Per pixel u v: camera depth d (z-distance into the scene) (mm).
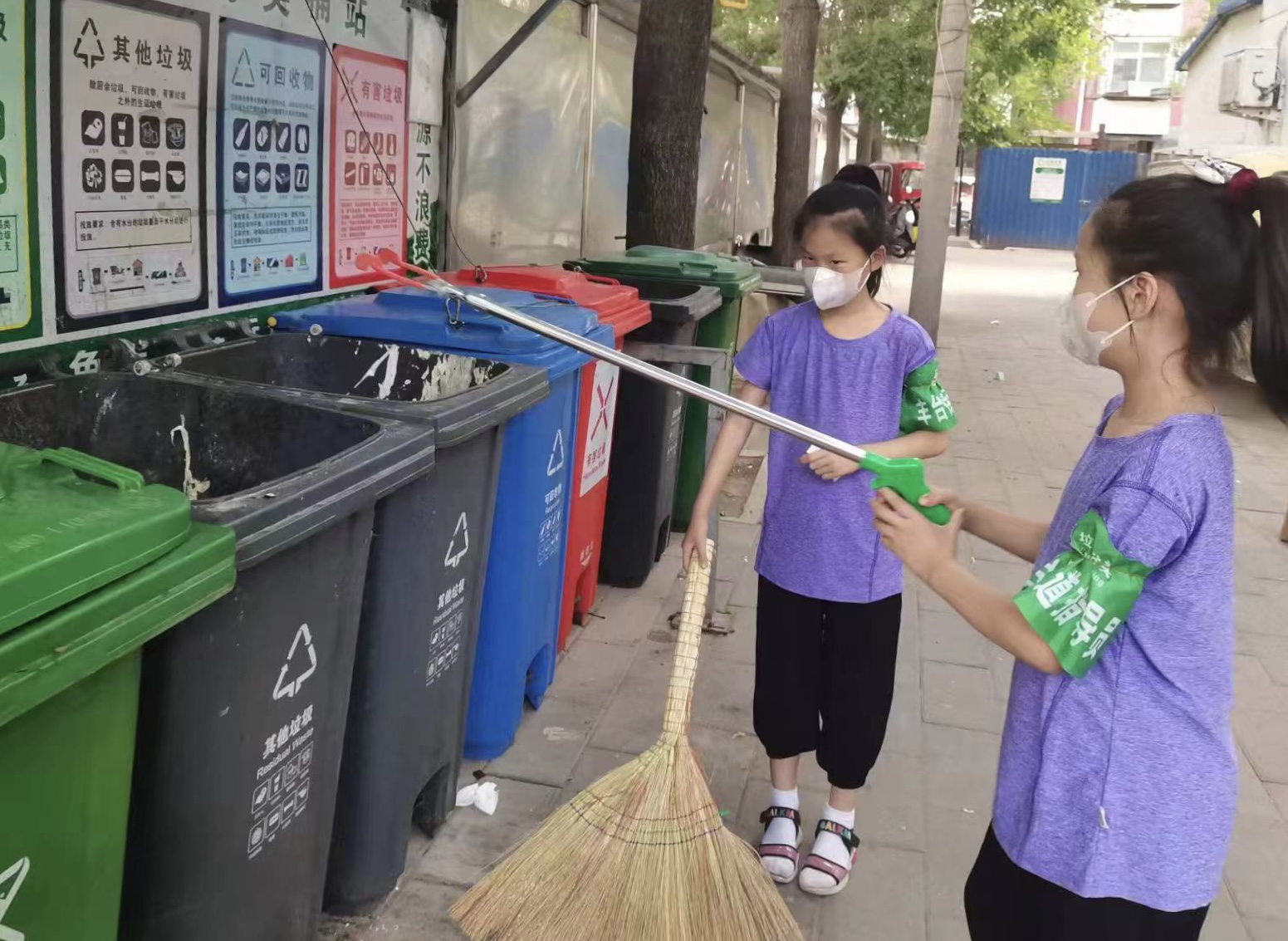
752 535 5590
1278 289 1447
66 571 1355
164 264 3150
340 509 1942
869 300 2666
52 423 2383
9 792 1423
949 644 4461
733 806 3270
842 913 2842
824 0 17578
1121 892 1576
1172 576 1531
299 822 2139
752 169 14742
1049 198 28844
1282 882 3055
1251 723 3969
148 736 1753
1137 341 1562
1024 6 17828
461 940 2623
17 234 2652
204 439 2506
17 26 2578
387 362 3205
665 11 5613
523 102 6082
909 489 1861
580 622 4422
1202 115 21781
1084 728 1592
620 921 2283
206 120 3252
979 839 3191
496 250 5898
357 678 2473
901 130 18391
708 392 2004
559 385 3322
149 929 1856
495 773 3330
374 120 4242
